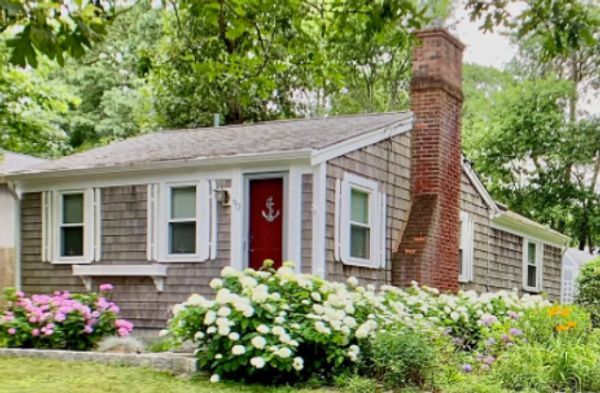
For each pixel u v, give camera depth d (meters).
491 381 7.17
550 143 24.61
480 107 27.89
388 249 12.15
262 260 10.88
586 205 25.38
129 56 27.09
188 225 11.59
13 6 3.16
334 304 7.75
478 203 15.39
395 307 8.44
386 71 26.09
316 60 7.84
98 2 4.83
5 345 9.35
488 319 9.05
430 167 12.78
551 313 8.95
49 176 12.61
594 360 7.59
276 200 10.86
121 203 12.12
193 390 6.81
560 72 27.28
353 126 12.13
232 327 7.39
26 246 12.98
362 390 6.91
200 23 13.88
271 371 7.35
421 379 7.18
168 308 11.53
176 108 21.02
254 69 7.87
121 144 14.24
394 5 5.66
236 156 10.85
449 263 12.97
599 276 15.11
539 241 19.08
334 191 10.77
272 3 6.81
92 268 12.16
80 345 9.26
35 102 17.39
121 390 6.70
